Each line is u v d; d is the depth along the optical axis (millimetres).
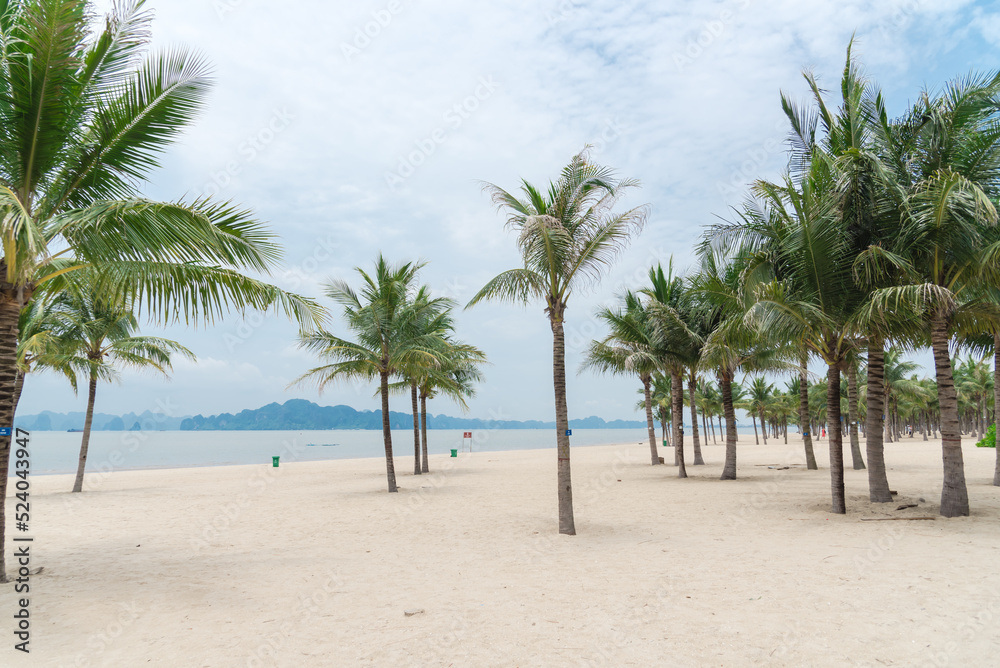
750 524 10180
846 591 5891
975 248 9477
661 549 8305
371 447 76688
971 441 49250
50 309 16281
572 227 10281
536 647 4695
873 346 12156
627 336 20609
